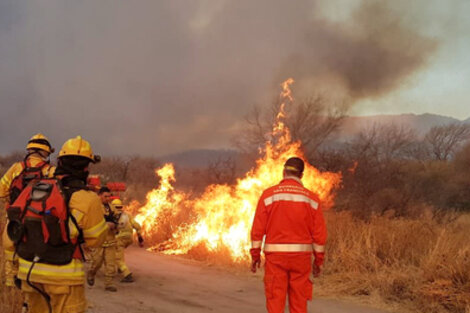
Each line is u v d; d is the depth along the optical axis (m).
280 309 4.60
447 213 15.80
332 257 8.66
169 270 9.10
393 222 10.56
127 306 6.25
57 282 3.23
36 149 4.59
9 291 5.43
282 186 4.79
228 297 6.90
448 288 6.52
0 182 4.55
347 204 17.78
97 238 3.36
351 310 6.25
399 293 6.89
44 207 3.23
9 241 3.37
